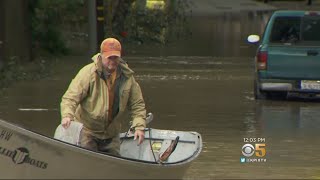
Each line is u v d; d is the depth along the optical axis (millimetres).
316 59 55031
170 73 74875
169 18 124875
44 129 44469
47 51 89812
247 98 58594
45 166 26625
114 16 110812
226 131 44562
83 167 26609
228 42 114625
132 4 115188
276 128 45625
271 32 56750
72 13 105438
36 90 61531
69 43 101000
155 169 27328
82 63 82188
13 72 70062
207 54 95875
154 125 46156
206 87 64875
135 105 28234
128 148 31312
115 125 28281
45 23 89625
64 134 27312
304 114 51219
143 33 112688
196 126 46062
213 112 51500
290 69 55438
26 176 26906
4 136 26750
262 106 54688
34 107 52844
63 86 64125
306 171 34656
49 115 49562
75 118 28234
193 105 54594
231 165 35844
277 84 55719
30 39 82875
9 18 78000
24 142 26578
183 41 115875
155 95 59719
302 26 56406
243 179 33031
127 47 103688
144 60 87688
